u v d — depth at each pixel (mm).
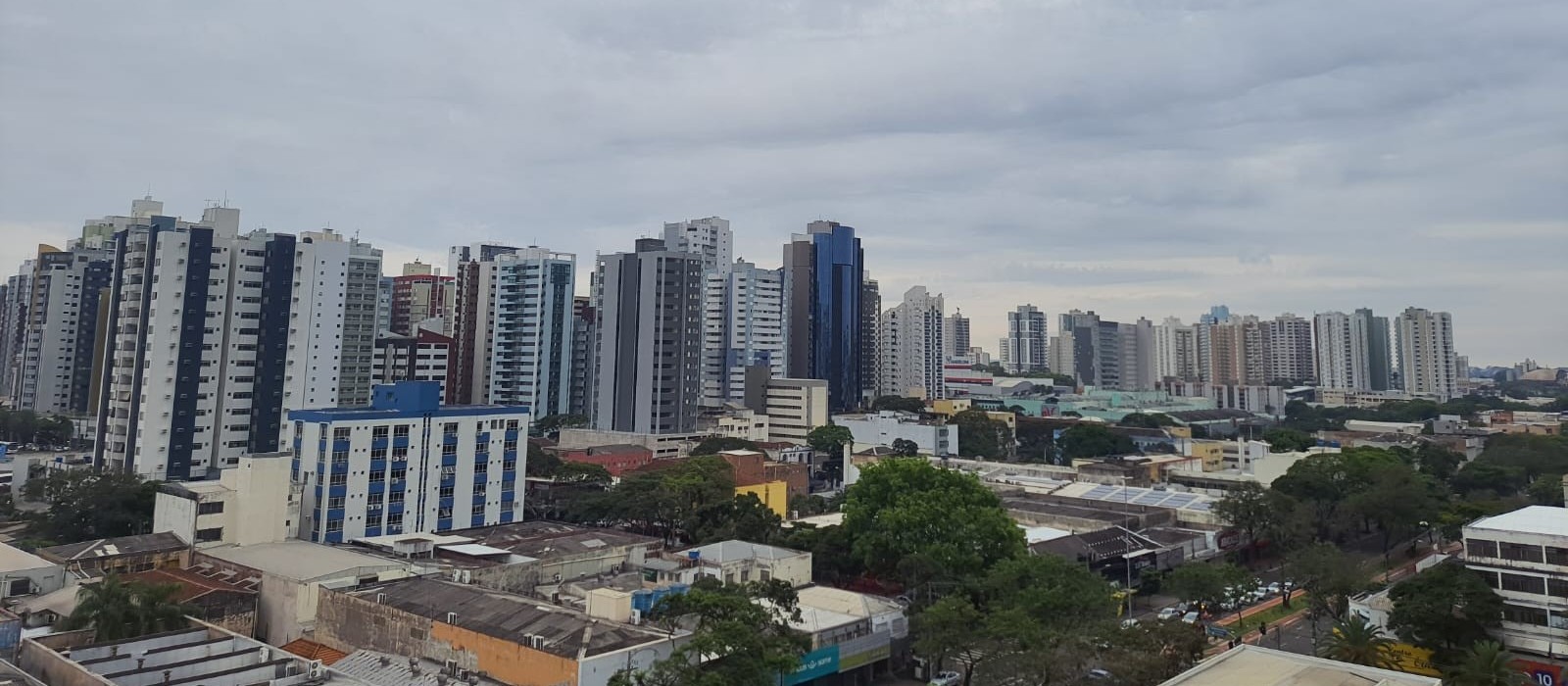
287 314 148500
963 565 84562
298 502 93938
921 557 81812
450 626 62375
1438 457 174375
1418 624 71812
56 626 59375
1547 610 72062
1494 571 75312
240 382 144250
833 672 68938
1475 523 80188
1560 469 163250
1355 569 88062
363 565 78625
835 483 189875
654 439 180000
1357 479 130750
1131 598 96188
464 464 107250
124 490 108188
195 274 139625
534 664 56875
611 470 153750
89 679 43250
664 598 59812
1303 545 110500
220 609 72188
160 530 89938
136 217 183875
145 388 135500
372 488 98312
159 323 136000
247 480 89250
